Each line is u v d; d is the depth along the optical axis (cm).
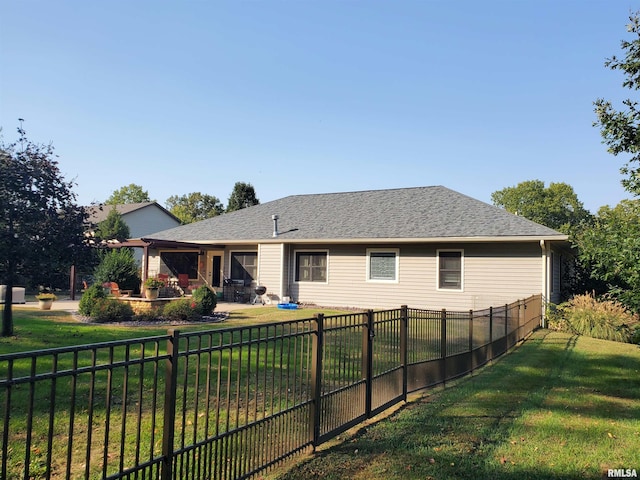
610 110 673
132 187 6519
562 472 373
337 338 457
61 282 1022
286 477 347
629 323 1162
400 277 1736
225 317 1397
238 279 2056
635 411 556
